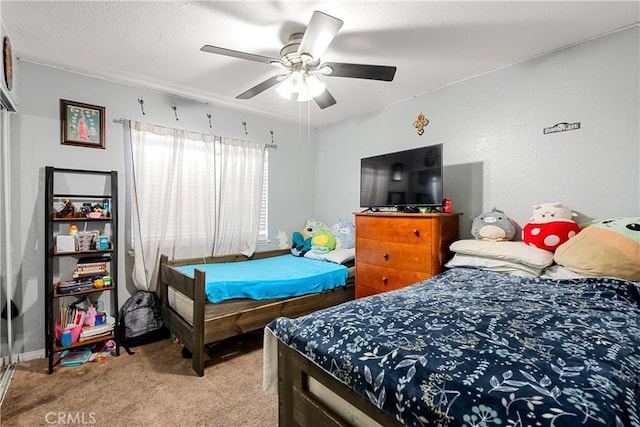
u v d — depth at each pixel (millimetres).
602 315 1207
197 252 3111
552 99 2199
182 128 3076
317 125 4133
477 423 657
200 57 2271
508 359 854
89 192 2572
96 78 2609
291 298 2629
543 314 1220
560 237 1909
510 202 2416
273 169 3828
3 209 2205
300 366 1175
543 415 630
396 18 1801
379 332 1082
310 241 3686
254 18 1795
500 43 2092
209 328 2145
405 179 2645
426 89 2889
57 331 2254
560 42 2082
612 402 659
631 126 1896
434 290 1659
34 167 2346
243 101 3201
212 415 1675
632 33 1887
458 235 2641
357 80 2680
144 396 1843
